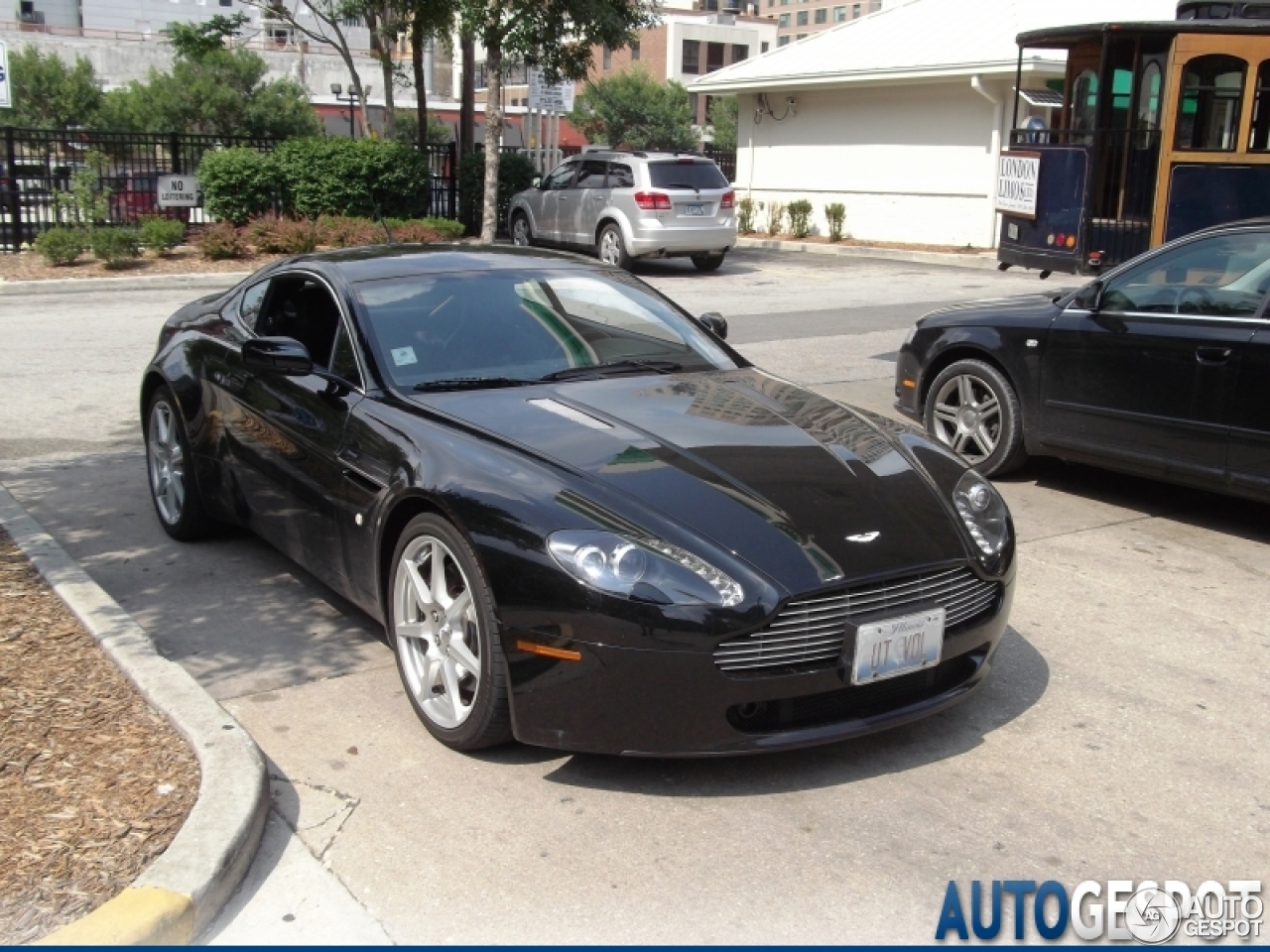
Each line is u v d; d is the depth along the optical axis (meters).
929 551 3.86
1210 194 9.98
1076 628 5.21
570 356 5.02
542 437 4.19
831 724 3.73
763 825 3.59
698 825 3.58
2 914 2.94
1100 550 6.28
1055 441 7.14
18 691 4.10
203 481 5.75
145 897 2.96
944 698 3.96
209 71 45.22
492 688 3.74
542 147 27.77
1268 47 9.72
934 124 22.95
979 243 22.34
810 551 3.70
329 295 5.17
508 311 5.17
